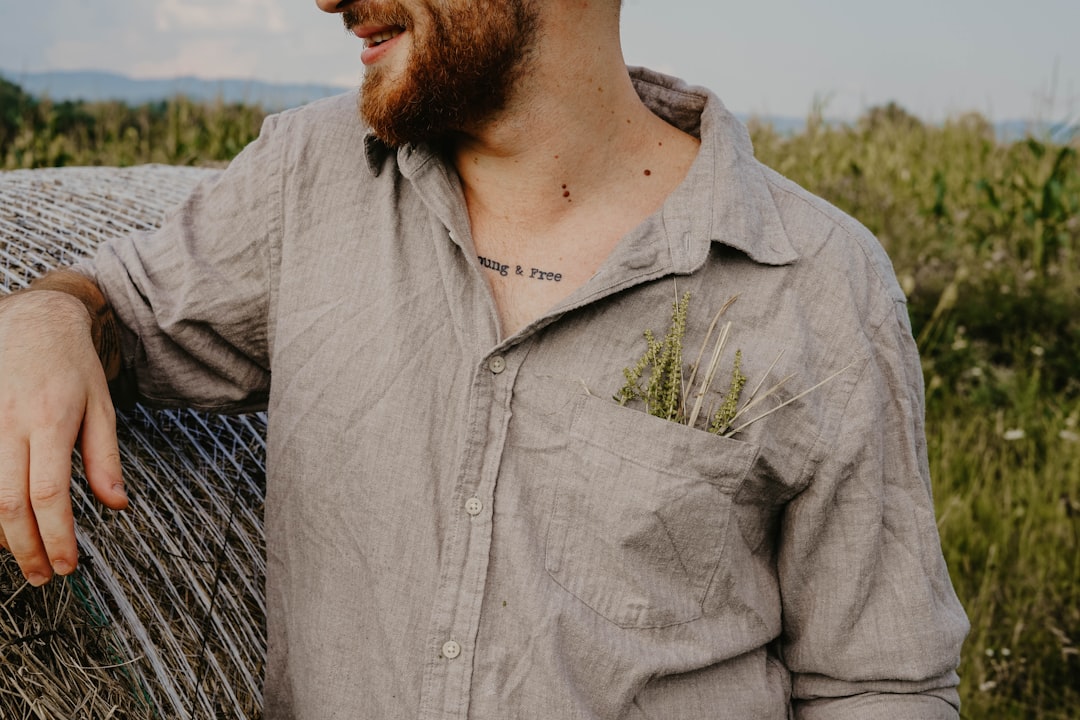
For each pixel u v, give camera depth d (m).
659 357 1.31
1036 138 5.92
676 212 1.34
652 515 1.26
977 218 5.55
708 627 1.33
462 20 1.25
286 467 1.35
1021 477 3.36
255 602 1.58
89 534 1.43
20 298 1.27
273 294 1.41
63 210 1.91
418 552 1.26
